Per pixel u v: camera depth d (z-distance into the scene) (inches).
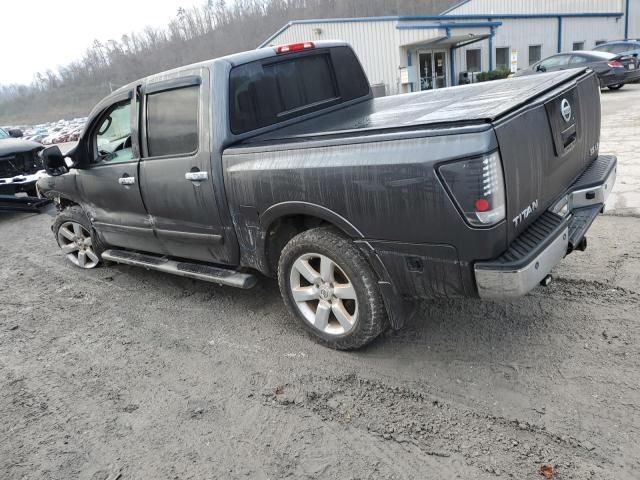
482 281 102.3
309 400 120.0
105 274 222.5
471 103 123.2
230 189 140.0
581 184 134.3
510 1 1206.3
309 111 164.6
